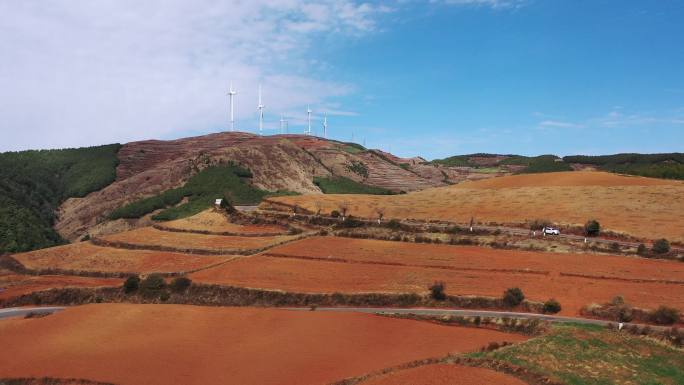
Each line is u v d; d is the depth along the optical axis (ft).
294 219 459.32
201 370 187.62
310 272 310.04
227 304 282.77
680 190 423.23
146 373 186.70
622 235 331.36
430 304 254.27
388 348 198.29
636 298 232.73
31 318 260.62
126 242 406.62
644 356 161.68
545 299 243.81
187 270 335.88
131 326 233.76
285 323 232.53
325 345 205.16
